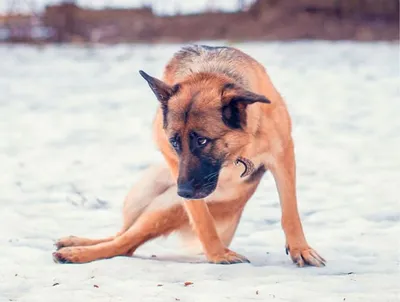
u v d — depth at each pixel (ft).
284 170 26.22
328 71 94.07
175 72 26.40
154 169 28.40
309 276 24.07
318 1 146.61
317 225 32.35
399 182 40.50
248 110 24.52
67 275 24.34
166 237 27.66
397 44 124.36
